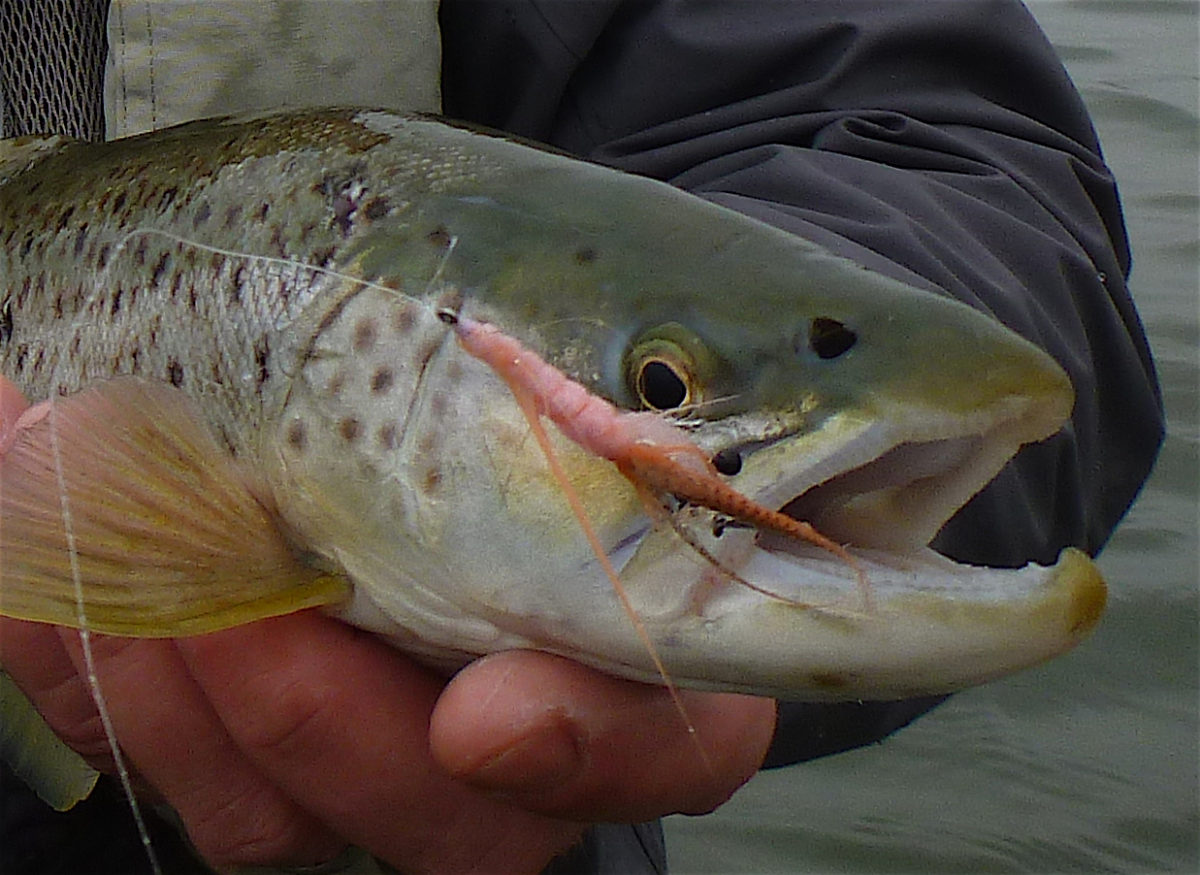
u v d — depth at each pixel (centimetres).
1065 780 77
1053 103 60
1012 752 80
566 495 41
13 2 56
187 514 44
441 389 43
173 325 46
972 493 41
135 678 45
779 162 54
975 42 58
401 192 44
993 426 40
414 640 44
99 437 44
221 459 45
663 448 39
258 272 45
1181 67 164
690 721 42
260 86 56
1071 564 40
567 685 42
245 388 44
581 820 43
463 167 45
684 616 40
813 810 77
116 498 44
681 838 76
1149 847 73
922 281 46
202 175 46
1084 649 86
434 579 43
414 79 58
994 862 72
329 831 47
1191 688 83
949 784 78
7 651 45
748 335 41
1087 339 54
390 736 44
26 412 44
